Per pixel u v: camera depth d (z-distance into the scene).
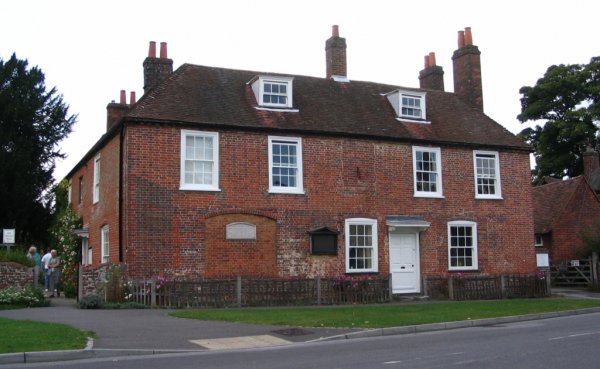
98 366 10.02
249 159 21.69
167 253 20.08
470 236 25.12
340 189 22.94
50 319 15.41
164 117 20.50
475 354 10.56
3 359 10.38
